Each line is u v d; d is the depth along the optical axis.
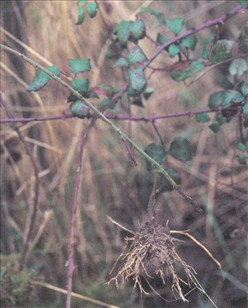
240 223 2.30
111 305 2.15
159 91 2.57
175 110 2.60
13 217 2.44
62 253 2.36
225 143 2.58
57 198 2.41
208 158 2.59
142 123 2.53
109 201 2.46
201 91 2.69
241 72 1.85
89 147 2.43
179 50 1.87
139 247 1.57
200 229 2.38
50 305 2.24
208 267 2.24
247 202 2.42
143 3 2.46
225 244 2.31
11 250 2.40
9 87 2.34
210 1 2.61
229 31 2.41
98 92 1.84
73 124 2.42
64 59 2.37
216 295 2.17
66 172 2.42
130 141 1.59
